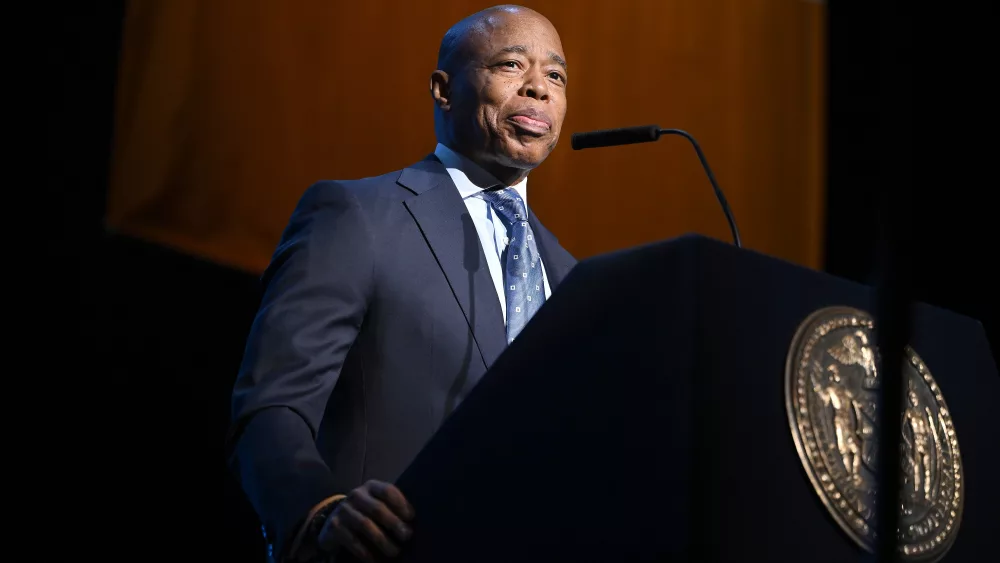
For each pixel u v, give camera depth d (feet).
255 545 53.52
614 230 53.93
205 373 53.78
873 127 59.41
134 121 48.57
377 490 14.94
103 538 51.93
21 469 51.13
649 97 55.26
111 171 48.34
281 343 19.38
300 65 49.73
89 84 52.21
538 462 13.76
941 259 51.47
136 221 48.11
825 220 59.00
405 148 50.08
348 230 21.12
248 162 48.85
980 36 51.83
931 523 14.70
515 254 22.70
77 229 52.03
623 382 13.33
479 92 24.25
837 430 13.67
